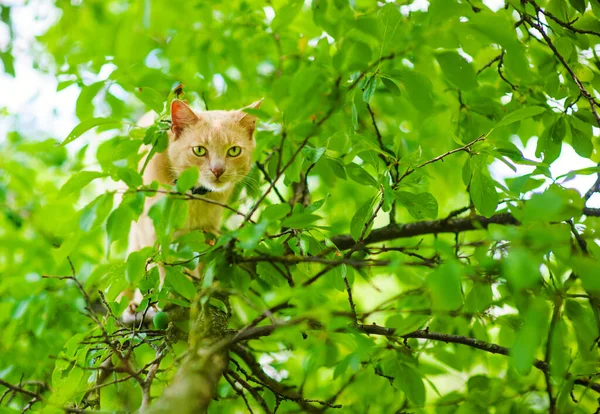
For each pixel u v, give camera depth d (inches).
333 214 331.9
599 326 171.9
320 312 131.3
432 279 109.9
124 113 275.0
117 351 155.1
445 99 283.3
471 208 246.2
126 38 221.8
